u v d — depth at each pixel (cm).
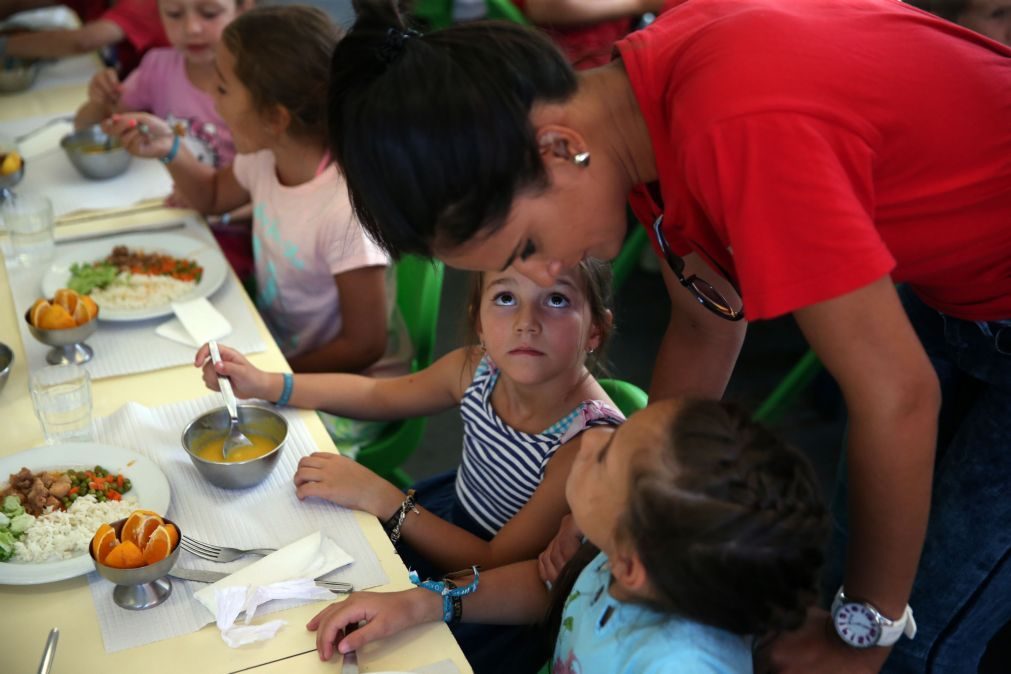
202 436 139
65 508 122
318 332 207
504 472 150
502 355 138
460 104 84
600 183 94
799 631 108
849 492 97
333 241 192
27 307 171
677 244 109
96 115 240
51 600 112
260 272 211
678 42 93
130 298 171
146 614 110
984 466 129
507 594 126
